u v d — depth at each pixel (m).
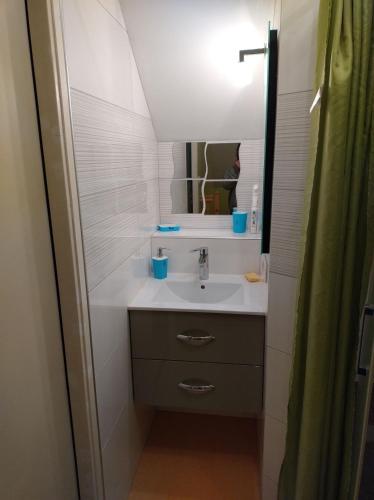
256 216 1.85
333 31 0.89
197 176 1.91
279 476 1.33
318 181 1.02
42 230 0.96
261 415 1.61
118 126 1.35
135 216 1.58
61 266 1.02
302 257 1.07
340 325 1.04
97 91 1.15
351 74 0.89
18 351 0.87
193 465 1.72
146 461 1.75
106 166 1.23
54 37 0.88
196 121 1.80
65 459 1.12
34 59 0.89
